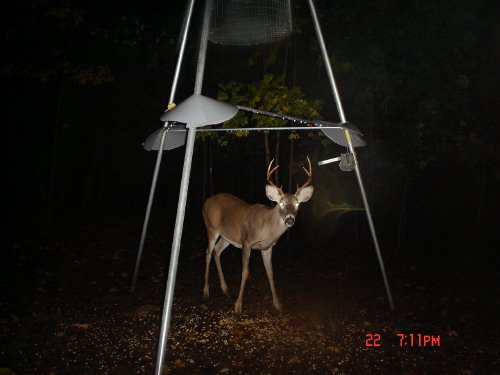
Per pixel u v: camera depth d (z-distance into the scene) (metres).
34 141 7.96
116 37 5.78
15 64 5.20
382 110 5.72
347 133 3.16
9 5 4.87
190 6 3.19
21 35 5.19
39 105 7.75
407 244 6.84
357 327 3.21
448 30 5.02
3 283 3.84
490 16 5.11
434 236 7.18
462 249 6.64
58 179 8.05
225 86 4.43
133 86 7.30
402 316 3.48
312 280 4.52
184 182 2.13
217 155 7.16
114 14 5.54
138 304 3.55
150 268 4.63
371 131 5.77
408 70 5.02
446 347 2.91
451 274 5.05
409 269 5.20
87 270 4.41
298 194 3.42
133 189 9.12
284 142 6.29
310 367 2.59
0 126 7.77
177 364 2.57
